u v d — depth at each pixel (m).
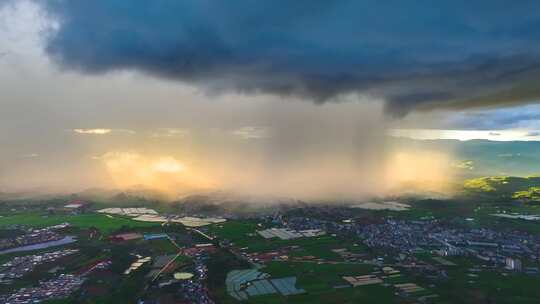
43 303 195.75
